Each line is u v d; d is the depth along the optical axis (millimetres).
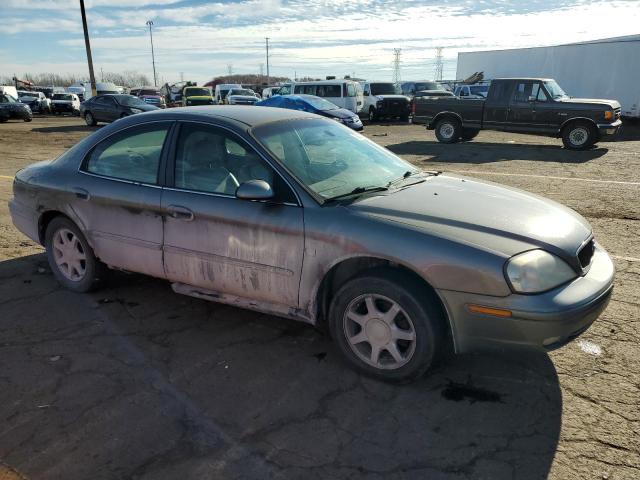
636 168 11008
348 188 3482
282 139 3670
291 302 3361
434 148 15305
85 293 4484
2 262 5258
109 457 2572
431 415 2863
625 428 2725
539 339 2768
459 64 31047
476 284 2785
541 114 14758
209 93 35125
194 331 3846
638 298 4273
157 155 3844
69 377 3260
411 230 2971
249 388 3139
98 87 35125
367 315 3148
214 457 2566
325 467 2494
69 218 4340
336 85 24375
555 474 2422
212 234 3516
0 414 2908
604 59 21844
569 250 2982
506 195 3590
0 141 17703
